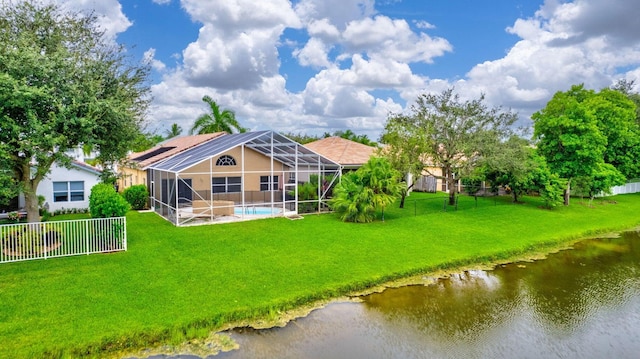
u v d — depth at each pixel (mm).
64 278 10797
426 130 23812
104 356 7445
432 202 27438
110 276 11023
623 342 8672
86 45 13828
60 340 7578
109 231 13469
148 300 9516
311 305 10117
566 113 27344
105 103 12922
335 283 11078
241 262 12609
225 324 8867
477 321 9562
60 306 9039
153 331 8062
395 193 20344
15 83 10859
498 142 23406
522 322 9562
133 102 15117
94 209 13609
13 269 11477
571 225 20484
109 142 14273
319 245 14883
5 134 11609
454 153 24375
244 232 16750
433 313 9945
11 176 12430
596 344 8570
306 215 21203
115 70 14430
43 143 12000
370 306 10242
